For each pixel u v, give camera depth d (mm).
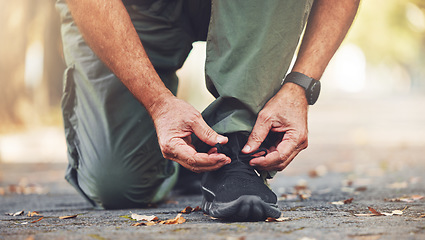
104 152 2420
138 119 2395
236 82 1926
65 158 7531
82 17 1960
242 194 1851
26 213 2504
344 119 17672
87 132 2459
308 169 5586
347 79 56031
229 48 1950
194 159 1798
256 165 1890
